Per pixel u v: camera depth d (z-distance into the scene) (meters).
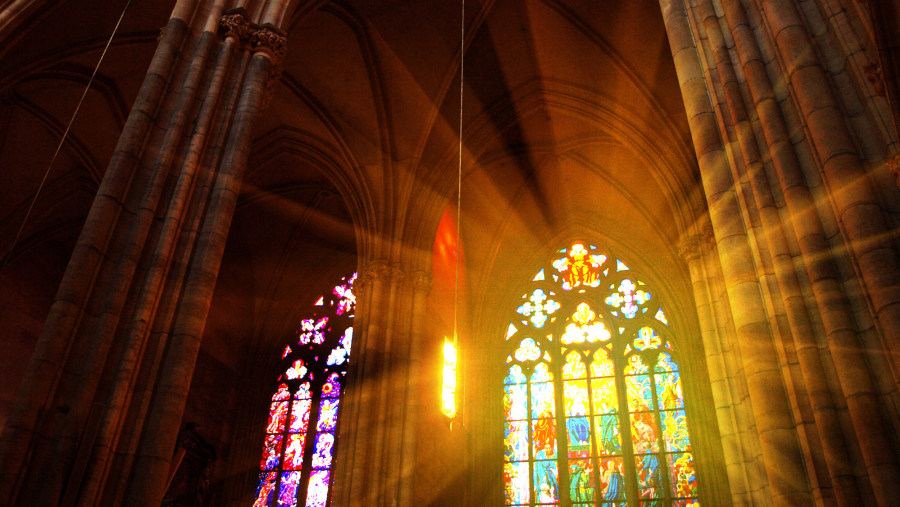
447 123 22.45
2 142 19.56
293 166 23.94
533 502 22.81
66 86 19.11
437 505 20.45
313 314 26.72
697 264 19.36
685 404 23.11
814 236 7.89
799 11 8.85
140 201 10.38
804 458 7.55
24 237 21.11
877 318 6.85
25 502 8.02
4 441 8.13
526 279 27.02
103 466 8.52
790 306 7.89
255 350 26.00
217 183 11.09
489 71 22.11
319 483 23.38
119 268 9.73
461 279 26.33
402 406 18.53
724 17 10.34
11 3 14.48
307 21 19.83
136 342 9.38
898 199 7.38
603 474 22.83
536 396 24.83
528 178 25.44
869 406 6.84
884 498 6.42
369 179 22.05
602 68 21.70
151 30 18.70
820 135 7.89
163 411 9.15
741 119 9.30
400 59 21.33
